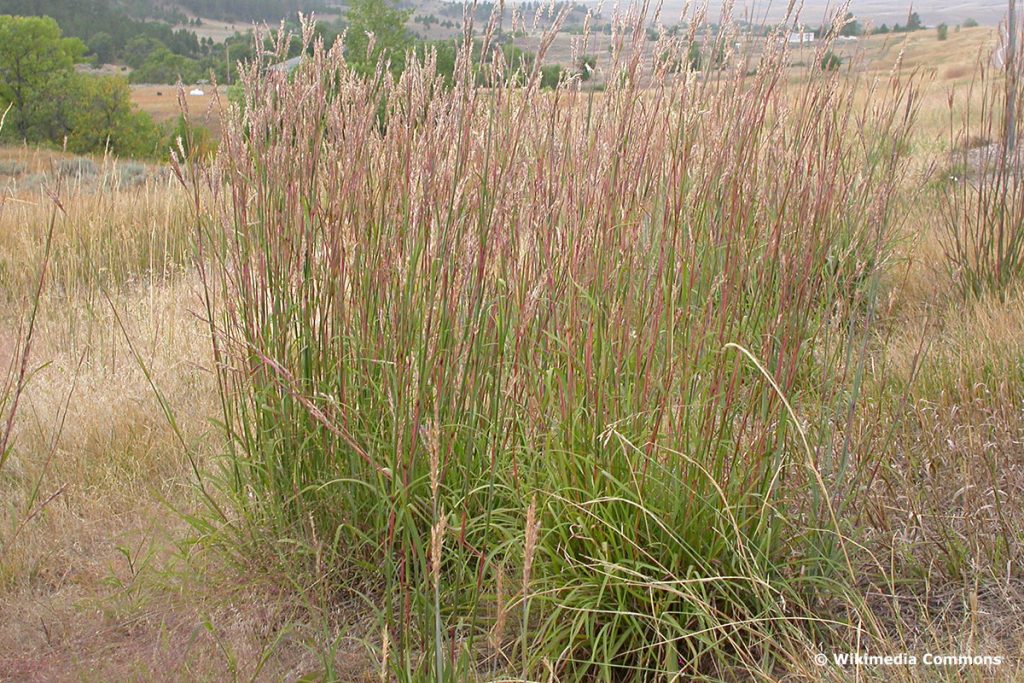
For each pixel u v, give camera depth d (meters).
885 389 3.68
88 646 2.84
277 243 2.97
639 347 2.67
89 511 3.67
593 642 2.45
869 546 2.89
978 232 5.38
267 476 3.11
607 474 2.50
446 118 2.81
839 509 2.72
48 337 5.54
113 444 4.12
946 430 3.29
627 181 2.85
